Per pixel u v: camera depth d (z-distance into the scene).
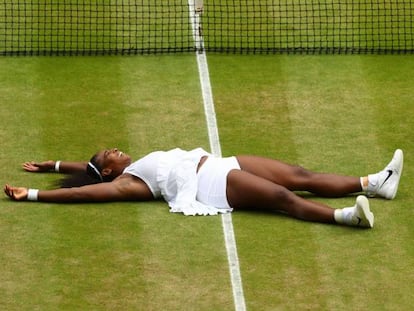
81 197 12.52
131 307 10.75
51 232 12.01
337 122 14.74
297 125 14.65
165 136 14.37
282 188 12.27
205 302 10.83
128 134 14.39
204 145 14.12
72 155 13.81
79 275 11.27
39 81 15.95
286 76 16.16
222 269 11.36
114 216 12.30
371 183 12.62
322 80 16.03
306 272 11.30
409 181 13.12
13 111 14.98
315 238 11.87
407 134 14.41
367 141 14.21
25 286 11.09
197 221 12.19
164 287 11.06
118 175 12.83
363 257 11.56
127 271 11.33
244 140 14.26
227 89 15.74
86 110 15.06
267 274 11.27
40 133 14.37
